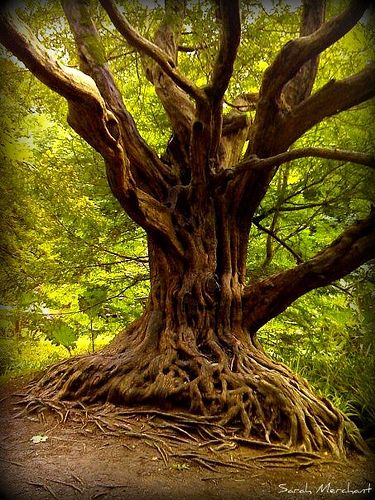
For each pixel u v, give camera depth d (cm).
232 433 408
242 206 564
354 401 539
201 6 503
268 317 527
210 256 537
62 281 661
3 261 605
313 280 485
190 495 315
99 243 672
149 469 348
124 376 480
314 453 389
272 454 382
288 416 419
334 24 424
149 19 535
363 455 410
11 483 323
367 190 562
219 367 464
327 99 486
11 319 631
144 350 504
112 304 727
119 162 420
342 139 607
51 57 347
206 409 432
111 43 582
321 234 693
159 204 515
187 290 518
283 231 714
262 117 518
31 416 457
